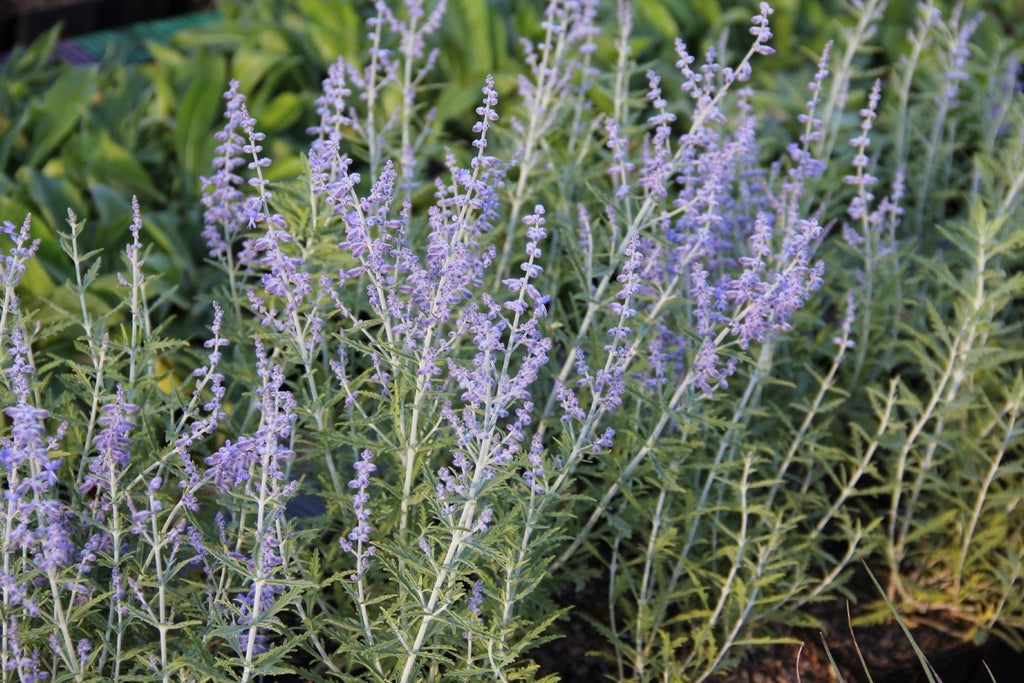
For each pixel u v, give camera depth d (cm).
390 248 365
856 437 472
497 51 735
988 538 491
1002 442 485
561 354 508
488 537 349
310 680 411
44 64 834
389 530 397
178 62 784
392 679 379
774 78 792
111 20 1031
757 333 394
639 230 429
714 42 773
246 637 361
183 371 555
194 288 600
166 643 362
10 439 338
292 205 412
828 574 516
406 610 357
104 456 333
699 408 433
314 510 490
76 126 718
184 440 344
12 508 315
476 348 420
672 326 465
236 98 433
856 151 713
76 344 388
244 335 450
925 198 649
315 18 758
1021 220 550
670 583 446
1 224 355
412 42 530
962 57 640
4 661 338
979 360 459
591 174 518
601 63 729
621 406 426
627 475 412
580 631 472
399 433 366
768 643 477
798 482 512
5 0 1040
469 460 372
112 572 369
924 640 488
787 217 490
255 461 345
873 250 525
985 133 675
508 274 515
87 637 371
